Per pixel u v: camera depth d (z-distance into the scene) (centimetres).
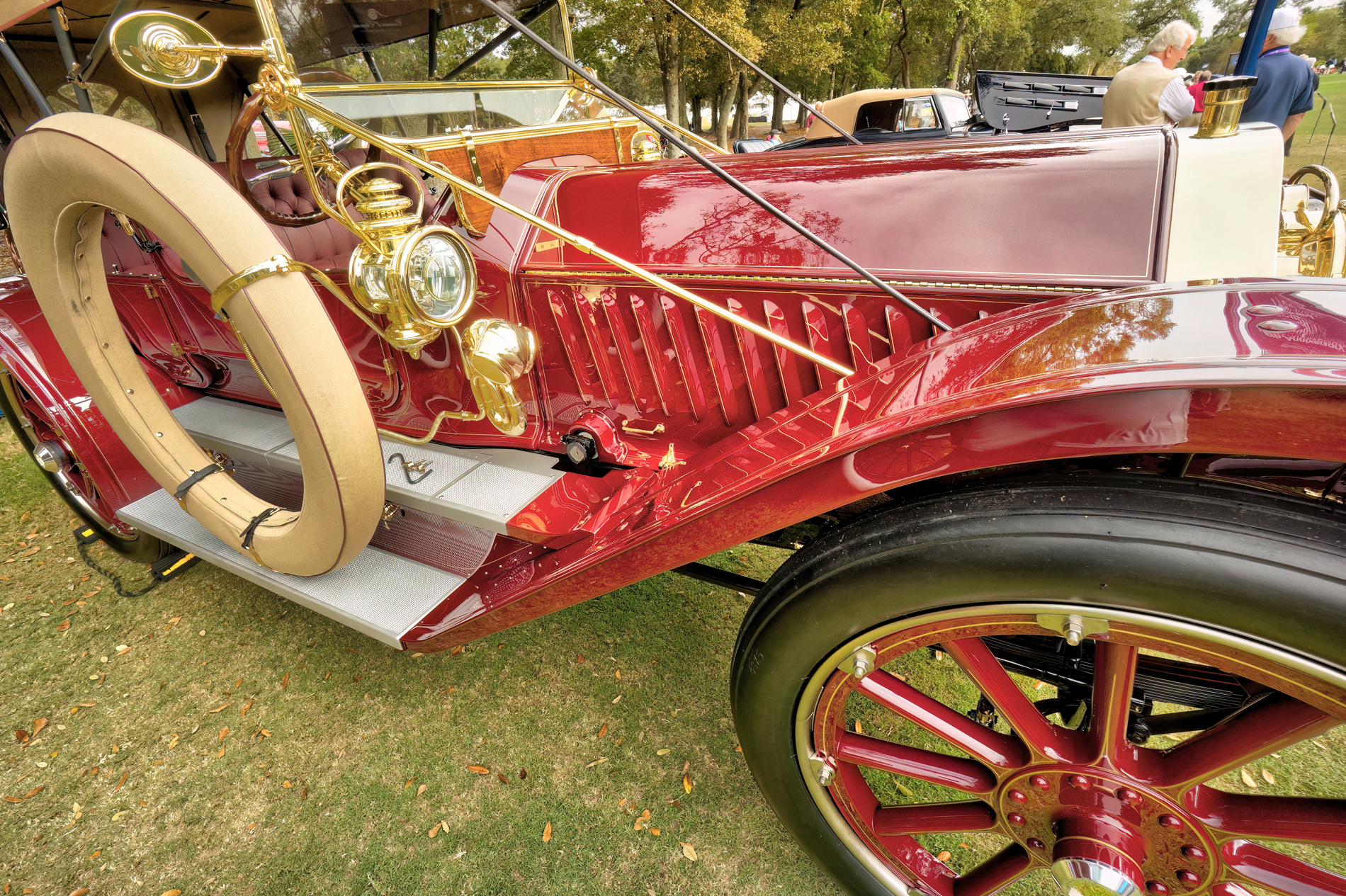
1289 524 78
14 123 236
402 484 166
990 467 94
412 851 165
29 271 169
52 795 186
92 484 246
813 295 140
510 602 140
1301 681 80
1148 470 102
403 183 204
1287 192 157
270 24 138
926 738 183
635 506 135
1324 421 76
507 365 143
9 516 318
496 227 165
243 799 181
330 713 204
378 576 169
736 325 134
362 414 142
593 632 227
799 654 107
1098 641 95
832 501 102
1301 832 92
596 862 160
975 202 130
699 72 1856
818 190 144
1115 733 99
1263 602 77
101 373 179
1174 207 117
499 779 181
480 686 209
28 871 168
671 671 211
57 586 269
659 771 180
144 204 130
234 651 231
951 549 91
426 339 150
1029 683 195
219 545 192
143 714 209
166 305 227
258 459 193
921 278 131
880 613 99
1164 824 102
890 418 100
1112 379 84
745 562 256
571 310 163
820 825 129
